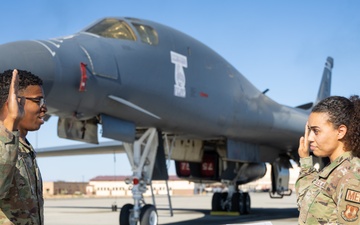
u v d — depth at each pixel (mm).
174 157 15039
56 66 8883
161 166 12305
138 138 12359
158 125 11852
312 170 3068
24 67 8234
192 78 12109
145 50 11000
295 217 17703
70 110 9789
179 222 15352
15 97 2633
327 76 23641
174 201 42219
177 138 14039
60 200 50500
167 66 11383
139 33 11195
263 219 16609
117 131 10680
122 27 11102
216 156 17000
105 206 32219
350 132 2766
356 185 2512
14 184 2812
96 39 10398
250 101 14578
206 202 39250
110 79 10023
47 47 9000
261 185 102562
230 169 17000
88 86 9594
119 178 92062
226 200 18609
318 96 22734
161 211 23453
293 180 84625
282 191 19062
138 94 10719
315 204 2670
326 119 2811
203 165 17188
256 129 14969
